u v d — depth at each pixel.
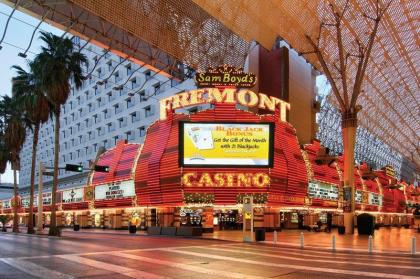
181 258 19.19
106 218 63.41
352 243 30.23
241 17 51.41
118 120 93.88
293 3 52.38
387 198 89.19
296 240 33.16
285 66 67.62
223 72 47.88
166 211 48.72
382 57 76.50
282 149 49.44
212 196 45.66
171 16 51.28
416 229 61.19
